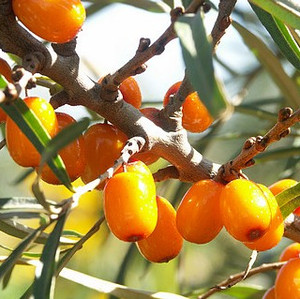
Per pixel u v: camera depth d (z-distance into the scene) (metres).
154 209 0.15
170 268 0.26
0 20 0.16
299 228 0.18
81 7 0.15
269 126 0.24
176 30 0.14
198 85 0.14
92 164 0.17
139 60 0.16
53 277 0.14
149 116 0.17
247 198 0.16
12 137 0.15
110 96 0.16
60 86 0.18
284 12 0.15
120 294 0.18
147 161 0.17
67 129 0.14
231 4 0.16
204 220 0.16
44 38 0.15
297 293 0.17
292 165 0.23
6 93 0.14
